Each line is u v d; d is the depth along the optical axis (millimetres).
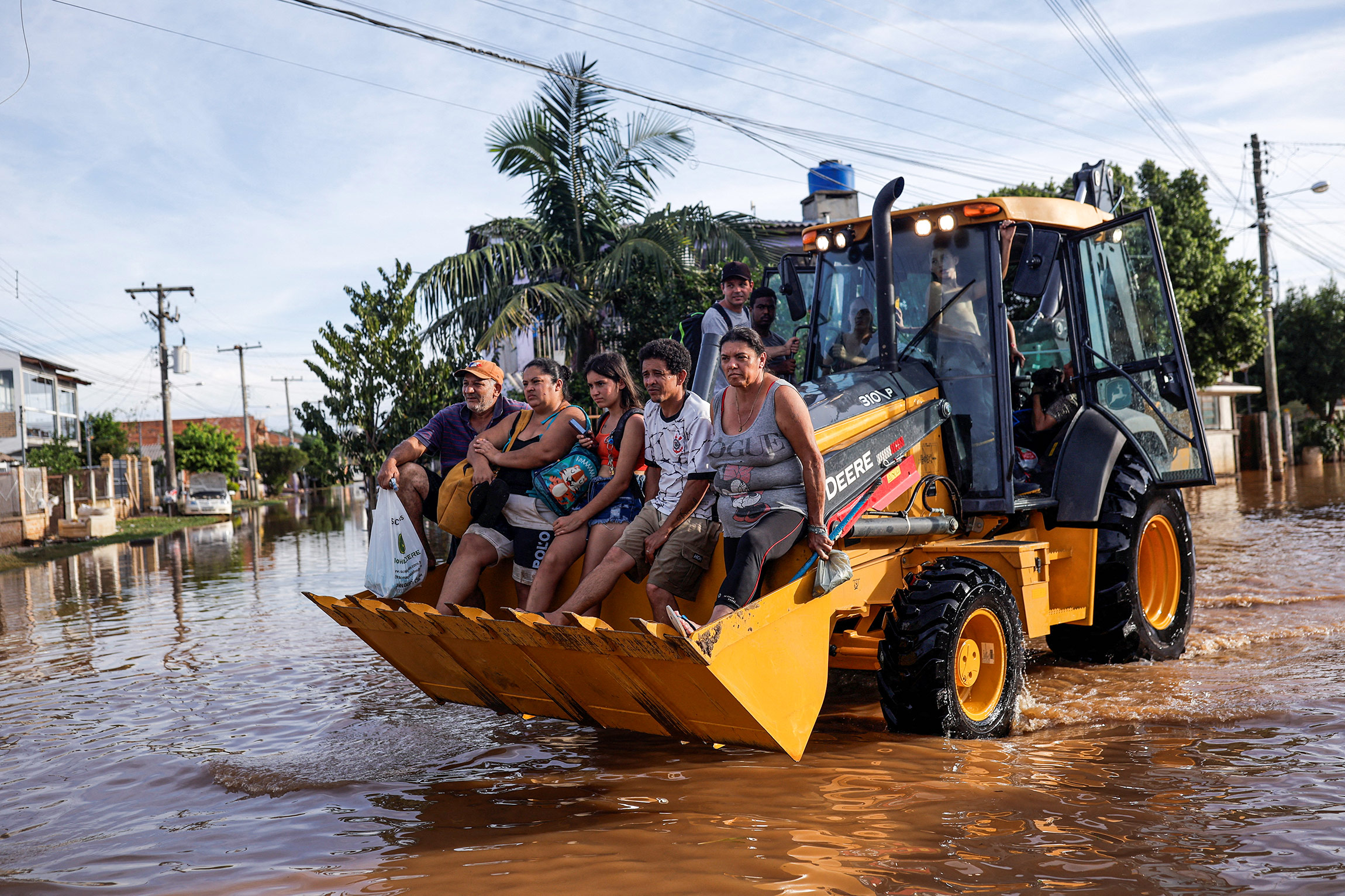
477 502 5215
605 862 3439
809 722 4320
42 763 5207
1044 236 6254
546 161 16547
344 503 54719
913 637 4801
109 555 21156
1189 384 6676
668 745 5047
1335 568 9953
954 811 3832
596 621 4098
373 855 3650
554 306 16469
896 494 5312
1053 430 6461
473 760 4887
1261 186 29594
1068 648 6617
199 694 6812
